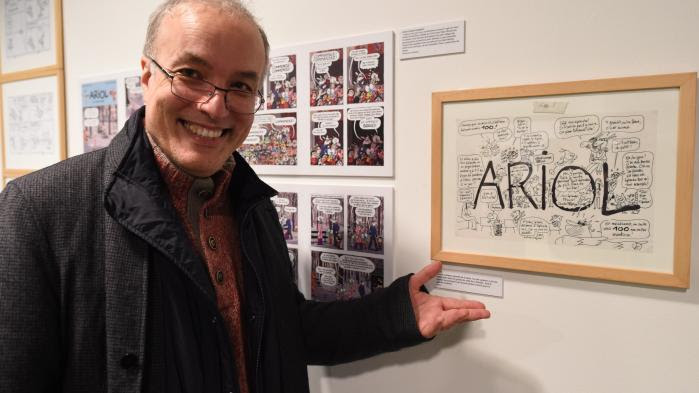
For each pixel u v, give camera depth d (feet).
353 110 3.52
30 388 1.94
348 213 3.63
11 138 5.62
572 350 2.94
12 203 2.06
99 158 2.33
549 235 2.94
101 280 2.13
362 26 3.47
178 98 2.23
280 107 3.85
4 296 1.91
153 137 2.42
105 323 2.10
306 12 3.71
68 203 2.14
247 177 2.82
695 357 2.64
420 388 3.44
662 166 2.62
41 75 5.22
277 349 2.79
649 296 2.73
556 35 2.84
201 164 2.37
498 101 3.03
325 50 3.60
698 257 2.61
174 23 2.22
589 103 2.77
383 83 3.38
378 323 3.08
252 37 2.34
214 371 2.37
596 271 2.79
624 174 2.72
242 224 2.73
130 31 4.61
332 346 3.21
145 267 2.16
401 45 3.32
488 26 3.03
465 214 3.19
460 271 3.26
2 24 5.56
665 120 2.60
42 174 2.18
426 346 3.41
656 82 2.57
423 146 3.31
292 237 3.92
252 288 2.70
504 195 3.06
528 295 3.05
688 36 2.54
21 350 1.90
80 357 2.06
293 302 3.10
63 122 5.13
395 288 3.14
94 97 4.88
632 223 2.72
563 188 2.88
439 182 3.23
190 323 2.32
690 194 2.55
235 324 2.59
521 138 2.97
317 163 3.72
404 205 3.42
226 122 2.38
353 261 3.63
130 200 2.19
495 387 3.18
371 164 3.49
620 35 2.69
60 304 2.08
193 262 2.27
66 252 2.09
